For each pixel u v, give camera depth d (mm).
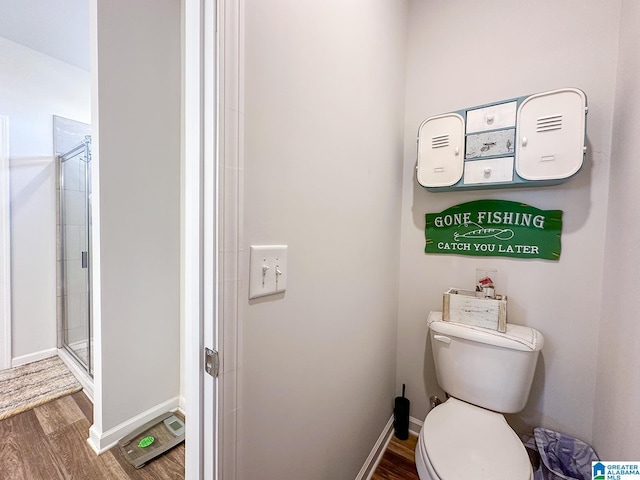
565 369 1216
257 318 687
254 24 635
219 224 584
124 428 1485
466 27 1411
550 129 1079
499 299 1217
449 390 1270
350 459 1146
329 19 889
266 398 729
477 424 1069
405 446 1495
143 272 1557
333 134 935
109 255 1415
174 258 1693
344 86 980
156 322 1626
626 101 1007
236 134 601
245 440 673
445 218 1475
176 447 1441
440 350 1292
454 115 1274
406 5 1536
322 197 896
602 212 1135
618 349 961
